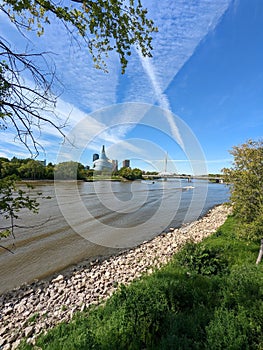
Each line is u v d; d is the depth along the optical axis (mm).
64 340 3988
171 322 3707
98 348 3398
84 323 4461
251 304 3635
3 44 2023
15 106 2123
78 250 10523
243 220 6484
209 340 3055
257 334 3074
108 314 4504
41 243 11383
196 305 4273
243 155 6281
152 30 2885
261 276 4566
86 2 2363
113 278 7395
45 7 2268
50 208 20625
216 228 13203
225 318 3432
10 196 2160
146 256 9523
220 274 5836
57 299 6199
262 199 5875
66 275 7918
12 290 6906
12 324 5188
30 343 4332
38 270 8336
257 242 7875
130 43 2855
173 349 3076
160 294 4430
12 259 9359
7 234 2221
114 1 2410
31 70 2195
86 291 6570
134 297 4297
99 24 2604
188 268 6207
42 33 2617
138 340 3477
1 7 2125
